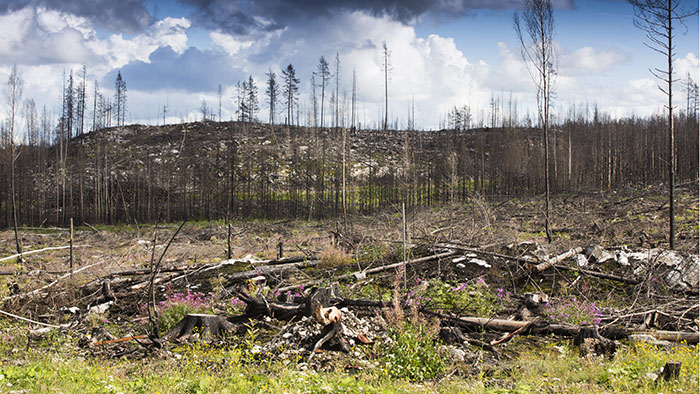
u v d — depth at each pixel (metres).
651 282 12.13
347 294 12.49
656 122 65.69
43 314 11.71
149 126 87.12
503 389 5.96
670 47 17.34
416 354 7.54
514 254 14.85
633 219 24.95
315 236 26.66
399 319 8.27
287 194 56.62
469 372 7.36
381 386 6.29
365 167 68.75
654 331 9.03
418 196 53.12
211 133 80.81
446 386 6.49
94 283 14.12
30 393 5.50
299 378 6.24
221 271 15.67
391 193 54.78
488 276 13.47
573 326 9.48
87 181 58.19
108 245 26.08
